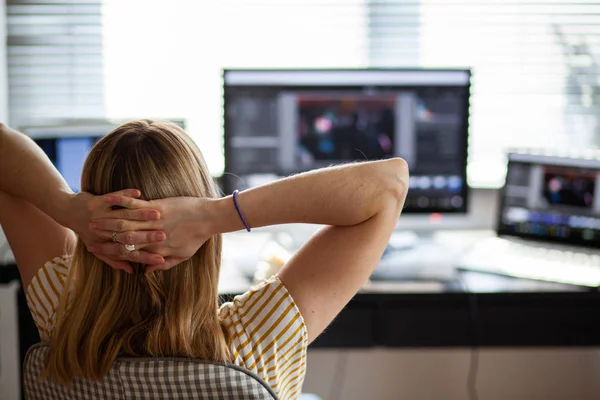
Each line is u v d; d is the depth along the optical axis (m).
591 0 2.63
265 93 2.31
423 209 2.38
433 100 2.32
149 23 2.64
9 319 2.58
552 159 2.30
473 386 2.74
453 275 2.06
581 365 2.73
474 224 2.65
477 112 2.71
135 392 0.85
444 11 2.66
